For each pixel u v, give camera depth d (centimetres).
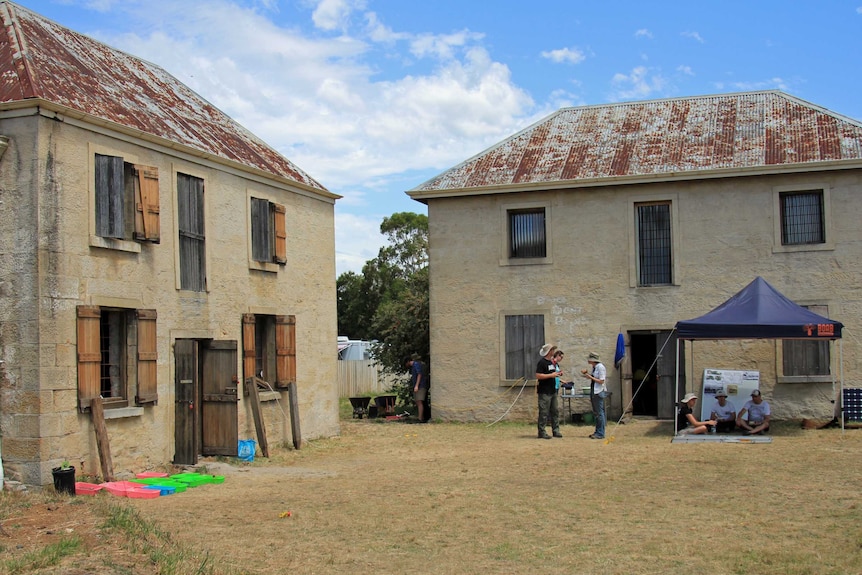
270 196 1652
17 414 1103
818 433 1653
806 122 1956
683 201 1914
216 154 1477
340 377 3475
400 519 948
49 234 1120
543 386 1705
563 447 1541
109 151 1232
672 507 977
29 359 1102
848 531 843
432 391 2067
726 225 1886
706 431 1669
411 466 1372
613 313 1947
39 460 1092
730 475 1178
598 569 736
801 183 1839
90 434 1171
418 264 5250
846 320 1800
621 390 1925
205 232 1445
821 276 1820
